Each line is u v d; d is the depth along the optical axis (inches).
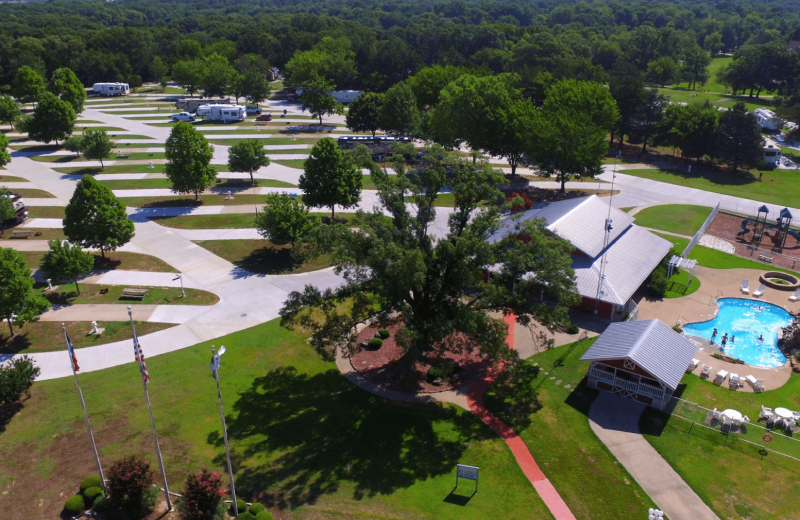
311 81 4906.5
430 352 1780.3
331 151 2571.4
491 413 1539.1
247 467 1338.6
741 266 2458.2
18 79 5177.2
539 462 1369.3
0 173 3479.3
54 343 1827.0
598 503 1253.1
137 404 1551.4
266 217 2347.4
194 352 1797.5
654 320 1704.0
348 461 1362.0
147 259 2420.0
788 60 5920.3
